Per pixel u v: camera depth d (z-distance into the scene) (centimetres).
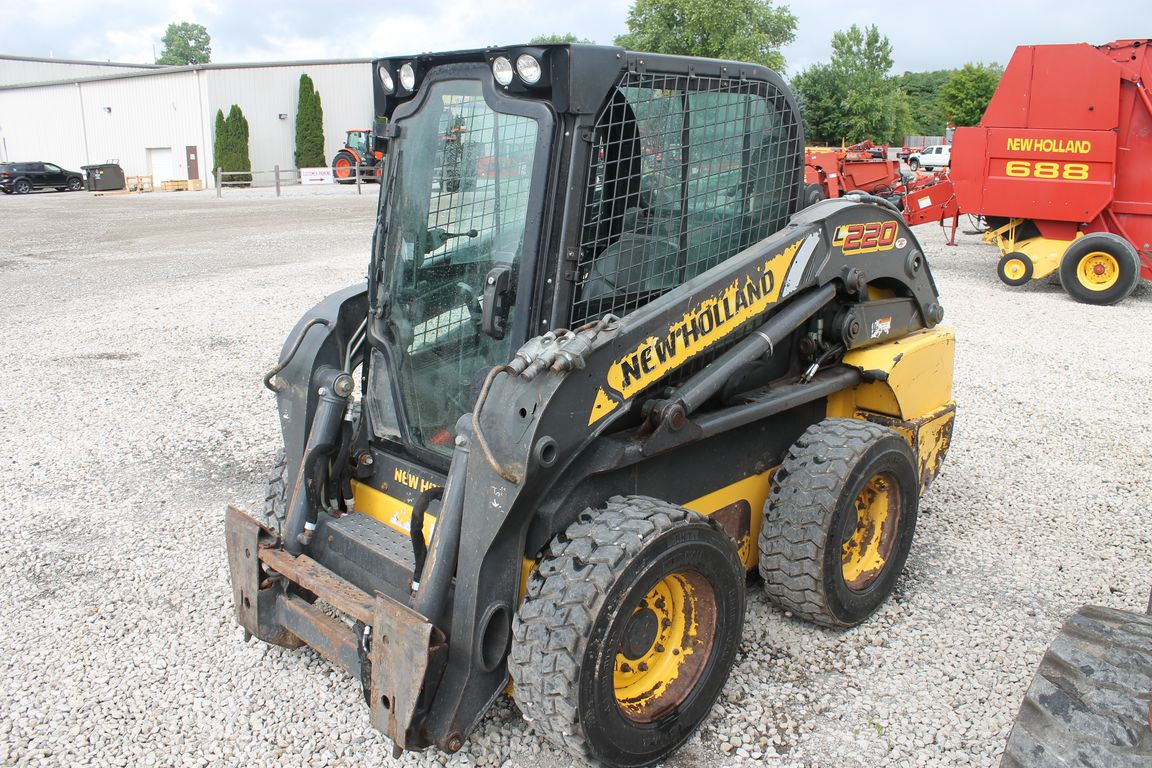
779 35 4603
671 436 309
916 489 401
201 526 495
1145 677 215
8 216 2414
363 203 2728
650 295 329
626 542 272
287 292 1195
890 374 407
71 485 553
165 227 2069
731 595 310
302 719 329
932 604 411
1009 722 327
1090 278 1103
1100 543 474
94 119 4331
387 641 277
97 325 1006
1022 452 609
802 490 355
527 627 269
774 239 354
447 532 285
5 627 392
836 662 363
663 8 4447
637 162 311
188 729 324
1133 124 1058
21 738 318
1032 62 1091
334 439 352
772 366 388
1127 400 722
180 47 11719
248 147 3922
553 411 269
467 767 301
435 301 330
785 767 303
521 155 299
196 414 692
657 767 302
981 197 1168
